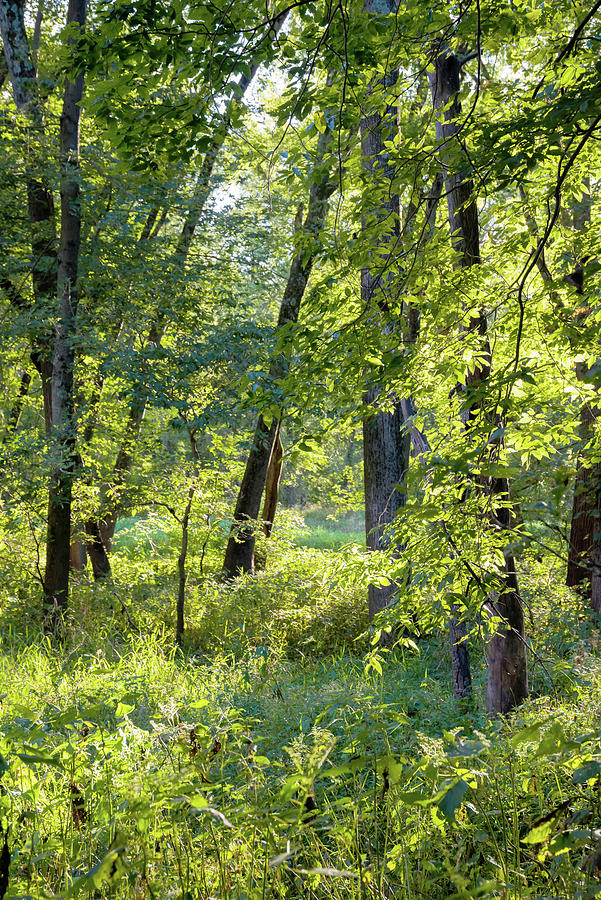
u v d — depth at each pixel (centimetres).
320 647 1025
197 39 367
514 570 529
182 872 242
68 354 1041
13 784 291
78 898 226
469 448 363
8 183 1023
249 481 1308
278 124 428
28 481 973
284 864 225
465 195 507
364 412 452
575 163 479
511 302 442
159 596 1152
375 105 445
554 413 437
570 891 219
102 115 397
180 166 1066
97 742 290
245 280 1241
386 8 601
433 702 638
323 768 396
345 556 511
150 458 1175
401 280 411
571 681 511
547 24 523
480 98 571
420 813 258
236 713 321
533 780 260
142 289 1070
